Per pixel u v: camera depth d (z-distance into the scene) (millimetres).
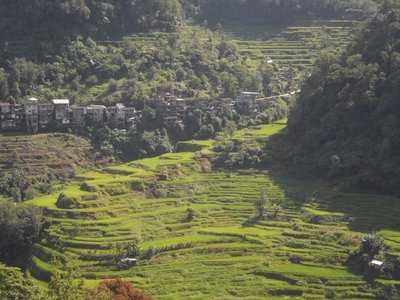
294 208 179250
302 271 149625
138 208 183125
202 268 153125
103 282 126438
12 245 168500
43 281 154875
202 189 195125
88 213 176500
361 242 155125
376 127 193000
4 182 197750
